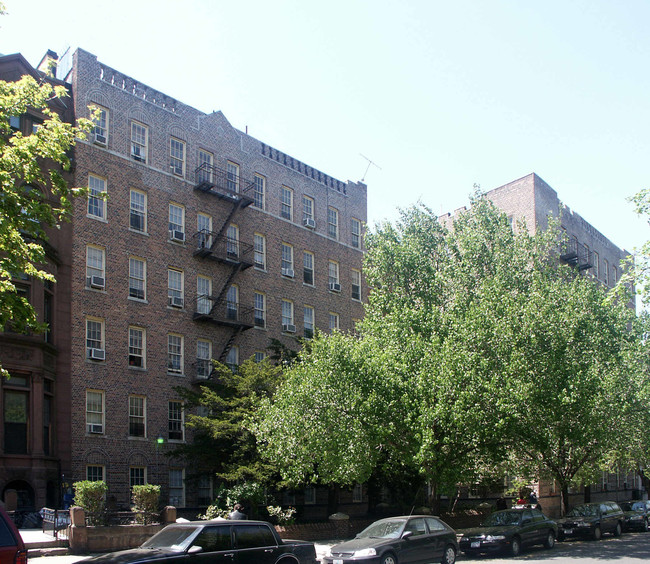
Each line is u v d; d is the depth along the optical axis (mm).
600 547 27219
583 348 30281
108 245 34812
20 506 27781
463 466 26672
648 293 23141
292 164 47281
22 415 28391
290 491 35688
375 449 25719
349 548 19203
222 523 14383
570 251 59156
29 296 29047
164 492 34844
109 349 33969
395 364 25703
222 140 42375
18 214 15172
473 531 25234
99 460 32469
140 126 37750
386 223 34156
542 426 27062
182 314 37906
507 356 26281
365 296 51281
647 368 34594
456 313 29422
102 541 22734
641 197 23516
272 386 31109
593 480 39469
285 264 45281
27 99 16031
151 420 35125
